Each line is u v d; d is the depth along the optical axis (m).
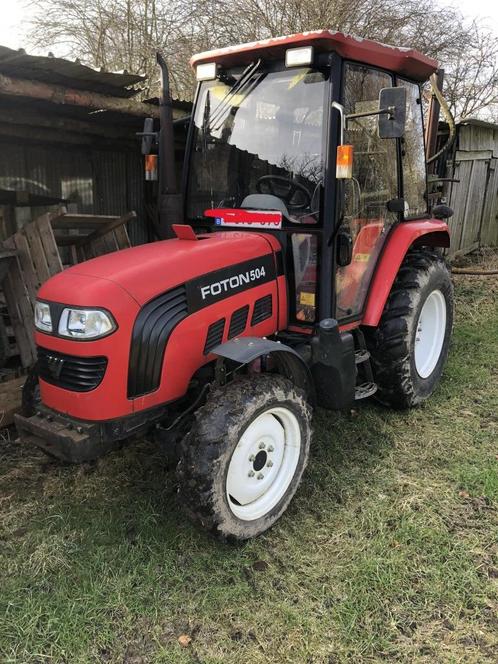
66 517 2.70
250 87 3.00
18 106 4.22
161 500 2.83
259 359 2.83
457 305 6.05
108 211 5.64
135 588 2.29
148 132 3.31
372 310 3.31
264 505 2.62
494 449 3.29
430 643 2.04
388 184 3.40
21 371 3.80
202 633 2.10
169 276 2.46
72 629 2.08
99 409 2.31
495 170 9.28
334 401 2.90
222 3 9.09
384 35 9.34
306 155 2.85
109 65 9.47
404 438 3.43
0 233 4.48
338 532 2.61
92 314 2.25
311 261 2.92
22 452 3.30
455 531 2.60
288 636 2.08
